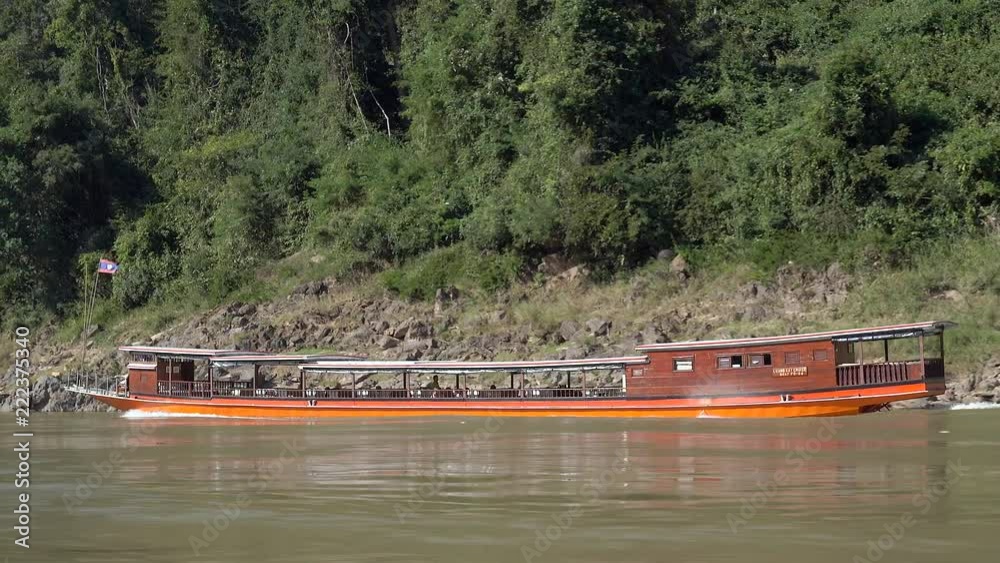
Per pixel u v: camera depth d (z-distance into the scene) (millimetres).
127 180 118688
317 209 103875
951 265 75375
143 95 129250
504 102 98312
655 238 86250
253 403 74938
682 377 64750
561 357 77188
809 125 82812
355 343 86625
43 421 74000
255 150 113125
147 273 104938
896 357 70188
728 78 94750
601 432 56625
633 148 90375
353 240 97375
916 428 53469
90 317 103750
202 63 123688
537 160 91562
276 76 119562
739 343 63469
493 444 52250
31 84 124562
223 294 99625
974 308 71438
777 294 78438
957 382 65875
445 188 98750
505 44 100062
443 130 103062
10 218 107688
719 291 80438
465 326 85125
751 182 85188
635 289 83062
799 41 102188
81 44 129500
